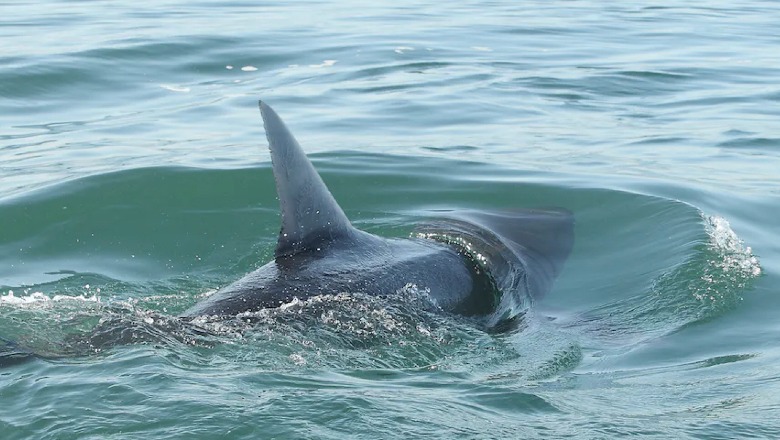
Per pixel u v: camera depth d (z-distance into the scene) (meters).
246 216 31.05
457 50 55.75
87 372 17.66
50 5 68.31
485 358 20.62
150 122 41.62
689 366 20.47
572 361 20.80
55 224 30.03
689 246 27.84
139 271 27.52
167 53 52.25
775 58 54.84
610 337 22.58
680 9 72.75
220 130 40.44
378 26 61.94
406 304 22.45
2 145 38.28
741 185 33.78
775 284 25.42
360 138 38.94
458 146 38.19
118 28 57.91
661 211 30.81
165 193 32.28
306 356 19.39
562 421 16.64
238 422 15.70
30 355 18.56
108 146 37.97
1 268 27.19
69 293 25.27
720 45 58.31
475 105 44.56
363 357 19.81
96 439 15.28
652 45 58.25
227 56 52.62
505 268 26.78
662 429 16.30
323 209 23.81
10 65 47.94
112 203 31.45
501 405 17.30
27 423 15.83
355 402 16.55
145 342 19.27
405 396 17.31
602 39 59.88
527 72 51.03
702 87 48.53
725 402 17.89
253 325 20.39
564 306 25.38
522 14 68.81
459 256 26.08
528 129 41.06
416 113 43.06
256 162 35.22
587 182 33.75
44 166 35.25
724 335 22.47
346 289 22.12
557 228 30.11
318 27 61.00
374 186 33.44
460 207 31.86
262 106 22.86
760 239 28.92
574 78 49.91
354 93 46.38
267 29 59.47
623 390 18.69
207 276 27.06
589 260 28.34
